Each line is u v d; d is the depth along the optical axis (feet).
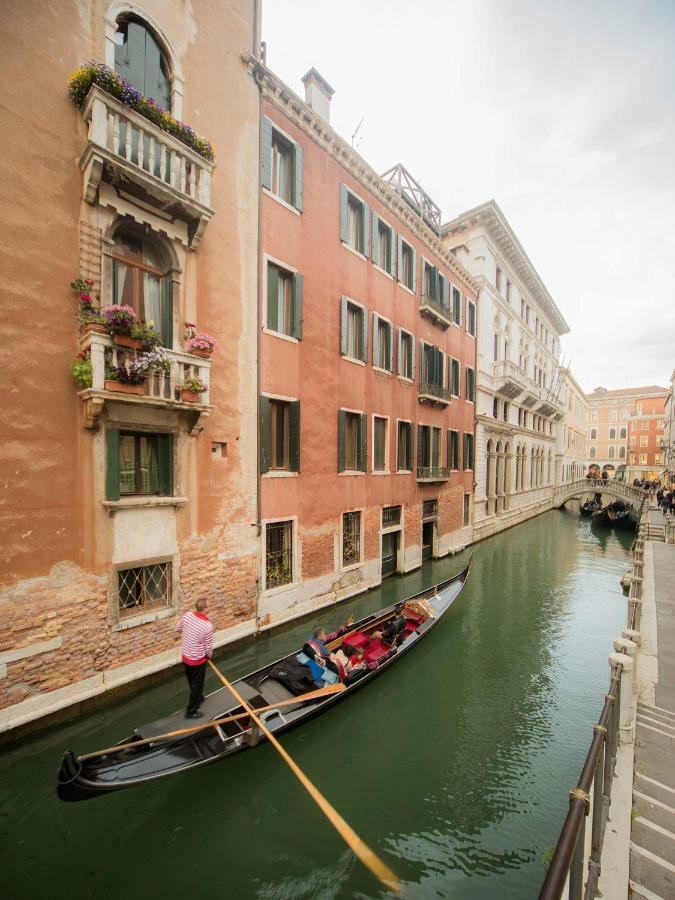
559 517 103.86
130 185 20.76
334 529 36.29
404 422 46.73
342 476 37.14
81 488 20.21
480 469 68.03
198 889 13.48
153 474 23.98
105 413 20.62
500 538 72.02
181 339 23.90
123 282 22.13
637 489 102.47
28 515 18.63
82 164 19.83
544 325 108.88
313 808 16.61
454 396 58.65
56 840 14.58
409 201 50.37
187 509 24.67
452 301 57.52
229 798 16.89
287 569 32.17
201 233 23.82
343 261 36.91
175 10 23.79
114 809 15.79
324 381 34.94
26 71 18.38
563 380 134.92
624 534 81.20
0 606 17.90
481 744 20.35
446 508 56.70
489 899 13.17
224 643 26.91
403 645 26.35
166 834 15.19
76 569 20.10
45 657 19.13
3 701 17.97
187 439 24.59
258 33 28.76
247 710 17.60
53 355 19.29
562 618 36.76
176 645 24.08
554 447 125.59
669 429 146.41
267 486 29.78
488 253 69.00
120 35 22.13
